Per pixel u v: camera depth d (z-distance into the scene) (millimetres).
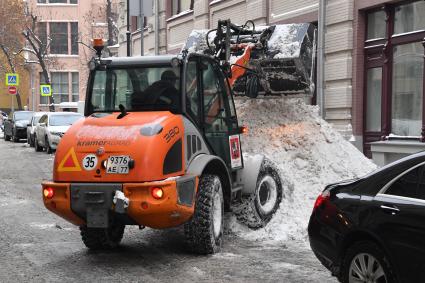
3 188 13844
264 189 8812
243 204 8547
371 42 13977
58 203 6719
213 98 7934
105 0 58031
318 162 9867
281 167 9641
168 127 6797
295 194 9328
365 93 14234
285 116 10453
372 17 14070
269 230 8508
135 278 6391
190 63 7488
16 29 51562
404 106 13188
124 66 7566
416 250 4617
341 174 9852
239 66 9062
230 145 8227
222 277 6391
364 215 5098
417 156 4988
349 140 14172
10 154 24250
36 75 59969
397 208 4844
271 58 9773
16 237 8555
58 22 60625
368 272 5035
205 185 7250
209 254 7371
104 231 7512
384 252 4891
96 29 54344
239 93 10461
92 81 7766
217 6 20953
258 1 18078
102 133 6754
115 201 6441
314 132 10273
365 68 14203
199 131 7453
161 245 7988
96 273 6605
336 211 5383
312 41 10273
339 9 14484
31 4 59250
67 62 60406
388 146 12875
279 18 17156
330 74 14898
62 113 25453
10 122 35812
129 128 6734
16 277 6457
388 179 5102
